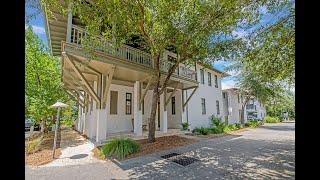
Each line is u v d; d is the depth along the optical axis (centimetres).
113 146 845
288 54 639
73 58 901
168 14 791
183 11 827
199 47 888
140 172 634
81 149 970
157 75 1084
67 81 1429
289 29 602
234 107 3109
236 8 739
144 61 1195
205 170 646
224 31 834
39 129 1745
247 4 679
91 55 859
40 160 785
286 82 819
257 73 816
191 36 863
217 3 797
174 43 920
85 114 1577
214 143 1167
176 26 848
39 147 1021
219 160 770
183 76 1549
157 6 785
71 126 2466
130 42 1130
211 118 2133
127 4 739
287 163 712
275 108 4788
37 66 1405
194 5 809
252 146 1075
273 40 673
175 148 992
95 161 767
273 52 688
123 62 1044
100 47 931
